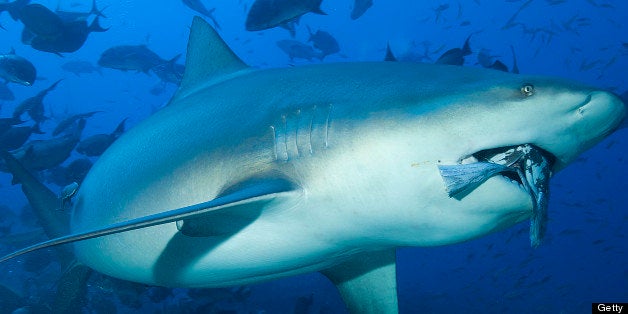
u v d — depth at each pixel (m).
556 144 2.12
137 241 3.28
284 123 2.63
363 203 2.42
